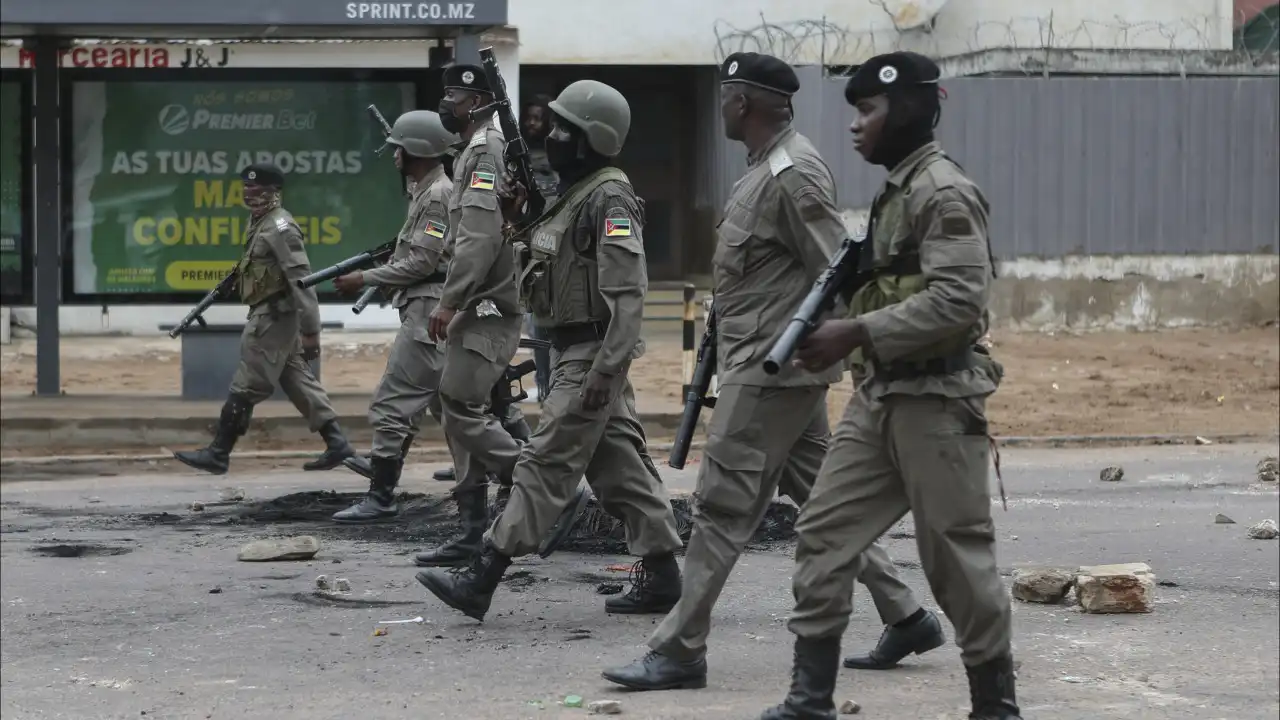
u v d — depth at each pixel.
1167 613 11.96
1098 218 36.59
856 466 8.04
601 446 11.52
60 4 22.08
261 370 17.97
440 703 9.39
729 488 9.43
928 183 7.58
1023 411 26.75
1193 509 17.17
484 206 12.27
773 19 42.16
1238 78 36.97
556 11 41.97
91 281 25.03
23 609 12.29
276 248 17.73
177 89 24.92
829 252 9.30
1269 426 25.28
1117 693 9.55
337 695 9.65
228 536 15.48
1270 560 14.14
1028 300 36.41
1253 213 37.19
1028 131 36.25
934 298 7.46
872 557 9.98
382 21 22.33
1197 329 37.00
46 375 24.88
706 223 44.81
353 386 28.36
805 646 8.18
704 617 9.52
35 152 24.62
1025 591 12.40
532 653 10.65
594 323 10.95
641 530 11.65
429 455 21.23
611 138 10.77
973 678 7.99
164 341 35.53
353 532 15.60
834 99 35.97
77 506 17.47
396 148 15.64
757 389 9.39
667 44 42.25
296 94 25.02
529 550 11.19
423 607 12.16
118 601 12.56
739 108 9.59
